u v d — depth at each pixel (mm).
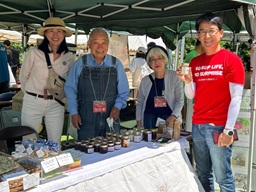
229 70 2102
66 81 2641
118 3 3467
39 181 1574
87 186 1758
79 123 2631
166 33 6223
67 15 4191
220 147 2203
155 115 2928
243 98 2986
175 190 2346
